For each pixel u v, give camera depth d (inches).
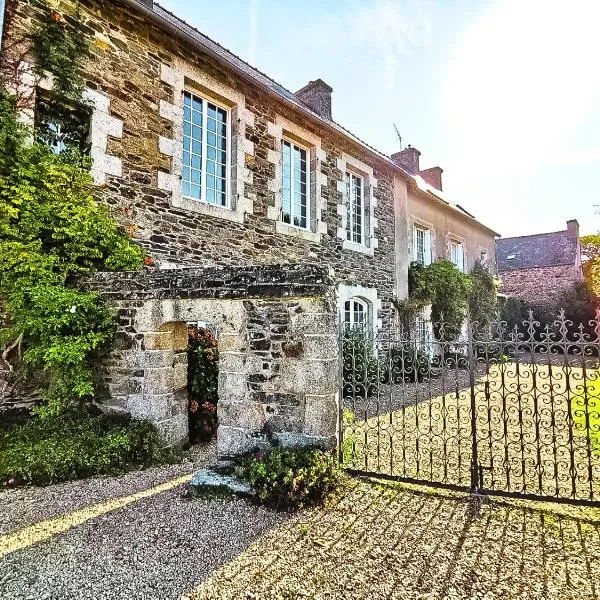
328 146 354.0
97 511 121.4
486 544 104.3
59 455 144.6
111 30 214.1
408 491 138.3
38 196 173.2
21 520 115.6
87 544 103.3
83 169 189.3
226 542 105.0
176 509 123.0
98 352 177.3
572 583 87.8
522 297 896.9
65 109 203.9
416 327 447.8
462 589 86.0
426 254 526.3
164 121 233.9
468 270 614.9
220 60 245.3
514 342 137.0
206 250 249.1
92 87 204.2
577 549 101.6
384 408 269.9
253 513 120.9
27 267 161.0
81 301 163.9
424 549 101.9
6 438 154.9
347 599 82.8
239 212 270.1
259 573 91.8
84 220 180.5
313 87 412.8
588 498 133.1
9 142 169.3
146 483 142.9
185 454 175.8
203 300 161.8
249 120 282.2
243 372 153.8
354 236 392.2
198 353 198.7
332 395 140.6
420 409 268.4
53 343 156.9
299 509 122.9
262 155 290.5
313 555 99.2
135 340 172.9
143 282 172.1
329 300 142.1
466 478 153.4
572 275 852.0
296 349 145.6
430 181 676.1
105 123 207.6
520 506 126.9
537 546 103.3
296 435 143.9
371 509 124.6
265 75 398.0
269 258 290.2
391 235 432.1
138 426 164.2
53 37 191.6
